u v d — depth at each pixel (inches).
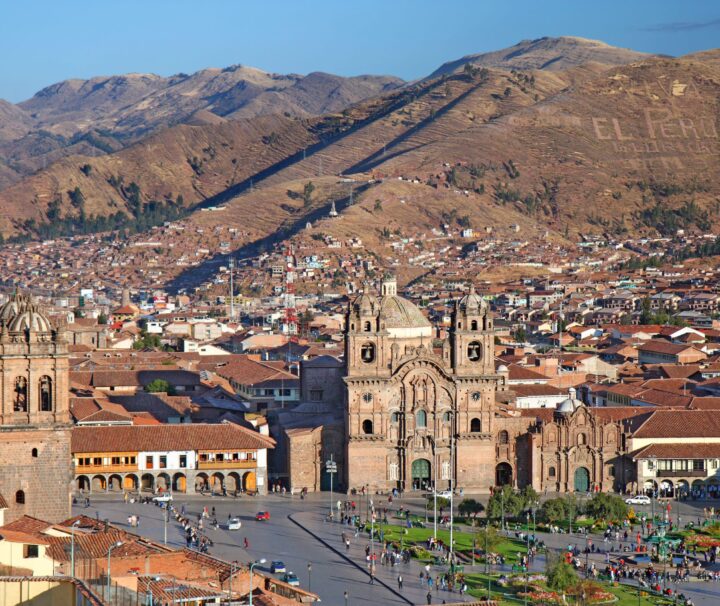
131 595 5984.3
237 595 6402.6
